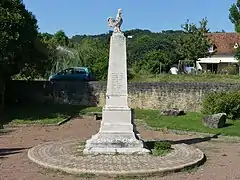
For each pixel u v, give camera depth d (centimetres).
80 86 3197
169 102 2922
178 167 1186
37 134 1953
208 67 5306
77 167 1169
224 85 2745
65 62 4281
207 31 5225
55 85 3247
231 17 3788
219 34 5672
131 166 1181
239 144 1730
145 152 1356
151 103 2973
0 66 2658
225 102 2455
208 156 1446
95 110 2927
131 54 6025
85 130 2125
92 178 1109
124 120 1399
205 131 2052
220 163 1331
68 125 2322
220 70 4825
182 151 1425
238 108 2445
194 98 2845
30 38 2772
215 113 2391
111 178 1109
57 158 1296
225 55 5300
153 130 2148
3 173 1157
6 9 2502
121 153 1348
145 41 6594
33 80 3334
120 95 1410
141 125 2314
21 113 2698
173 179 1107
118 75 1415
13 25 2523
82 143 1580
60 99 3247
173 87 2906
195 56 4847
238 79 3416
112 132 1384
